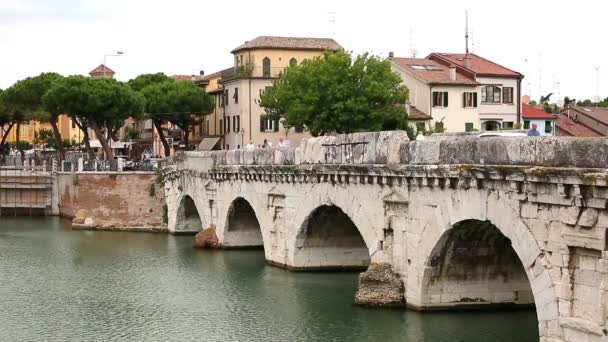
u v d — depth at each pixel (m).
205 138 128.62
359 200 47.56
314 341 40.81
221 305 49.78
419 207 41.56
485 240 40.81
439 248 40.72
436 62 106.75
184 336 43.06
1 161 119.69
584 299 30.25
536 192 32.06
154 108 122.81
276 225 60.94
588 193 29.31
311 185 54.09
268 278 57.12
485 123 100.50
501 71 102.19
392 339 39.81
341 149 49.59
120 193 91.81
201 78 151.25
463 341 38.47
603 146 29.03
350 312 45.75
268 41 121.62
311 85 92.88
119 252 72.62
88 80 109.56
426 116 97.44
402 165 42.03
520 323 41.12
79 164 99.38
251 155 64.81
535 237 32.41
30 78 117.94
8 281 59.00
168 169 87.75
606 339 29.12
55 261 67.81
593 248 29.50
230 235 72.94
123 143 141.00
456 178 37.41
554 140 31.41
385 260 45.44
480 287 42.69
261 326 44.41
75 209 99.88
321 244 58.59
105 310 49.53
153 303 51.06
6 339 43.25
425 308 42.44
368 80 91.62
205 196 76.12
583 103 124.94
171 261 66.81
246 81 118.62
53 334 44.19
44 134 162.12
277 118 105.56
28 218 103.56
